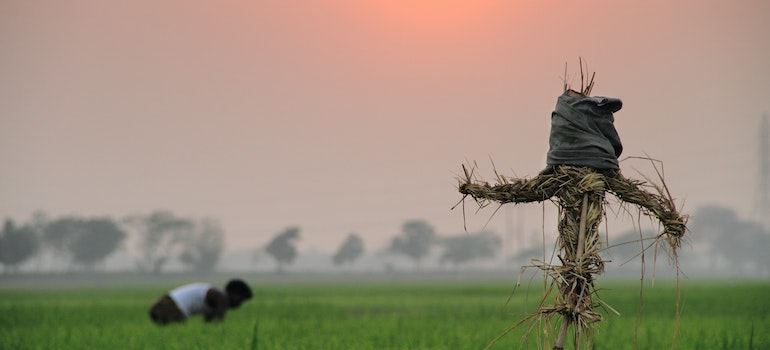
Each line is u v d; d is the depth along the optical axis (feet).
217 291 93.86
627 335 72.08
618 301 151.74
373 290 345.31
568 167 32.78
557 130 33.37
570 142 32.99
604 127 33.12
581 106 33.04
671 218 32.17
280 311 132.16
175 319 92.53
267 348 63.72
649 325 83.25
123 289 467.93
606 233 32.63
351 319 106.63
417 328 85.71
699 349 63.72
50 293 349.61
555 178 32.76
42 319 111.96
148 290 422.82
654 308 130.11
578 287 32.32
